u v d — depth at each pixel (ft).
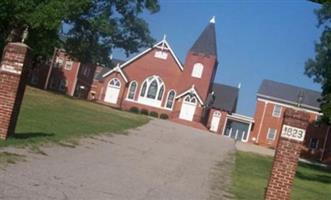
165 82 235.40
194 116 230.07
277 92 230.27
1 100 58.34
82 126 94.22
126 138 94.12
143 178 55.67
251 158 120.78
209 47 235.61
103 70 283.79
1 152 49.88
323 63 161.07
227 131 238.27
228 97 243.19
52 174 45.47
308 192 76.13
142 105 235.81
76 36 181.98
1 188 36.47
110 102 237.45
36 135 67.92
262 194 63.05
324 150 216.74
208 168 80.28
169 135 124.36
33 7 144.46
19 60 58.34
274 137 226.79
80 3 151.53
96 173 51.44
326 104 127.13
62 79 265.95
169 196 48.57
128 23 190.29
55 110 112.47
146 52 238.27
